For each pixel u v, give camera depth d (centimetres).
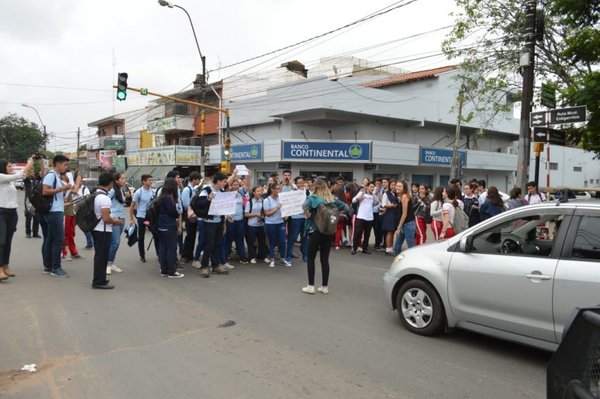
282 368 435
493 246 496
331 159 2477
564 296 420
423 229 1103
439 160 2800
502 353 484
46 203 781
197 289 739
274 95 2745
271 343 500
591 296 404
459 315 502
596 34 816
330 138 2731
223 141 3234
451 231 892
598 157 882
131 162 3984
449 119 2956
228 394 380
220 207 817
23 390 384
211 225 829
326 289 728
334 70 3328
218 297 689
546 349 438
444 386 405
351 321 584
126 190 1680
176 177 898
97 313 596
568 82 1288
